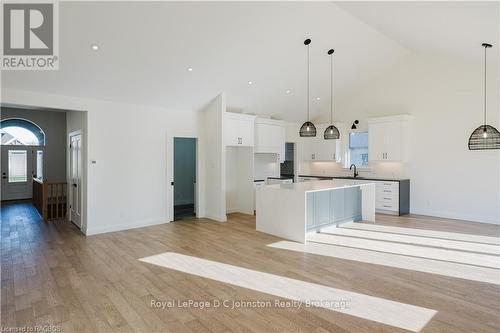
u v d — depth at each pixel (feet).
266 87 22.40
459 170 21.49
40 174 32.83
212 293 10.18
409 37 18.92
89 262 13.20
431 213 22.91
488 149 19.35
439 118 22.36
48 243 16.19
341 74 23.52
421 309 9.05
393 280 11.18
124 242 16.35
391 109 24.99
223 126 21.67
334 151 28.09
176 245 15.76
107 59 15.25
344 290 10.37
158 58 16.14
